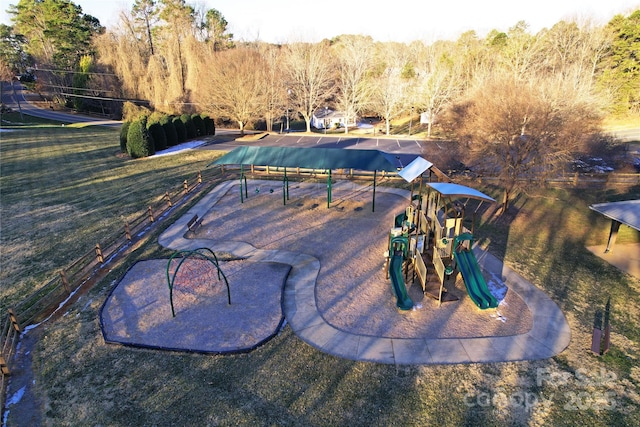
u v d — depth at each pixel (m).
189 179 25.53
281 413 7.73
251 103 46.00
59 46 69.00
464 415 7.72
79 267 13.79
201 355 9.40
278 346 9.74
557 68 49.34
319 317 10.95
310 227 17.56
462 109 26.91
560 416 7.69
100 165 29.48
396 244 13.09
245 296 11.97
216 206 20.52
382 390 8.33
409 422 7.55
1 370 8.56
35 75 71.88
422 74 59.78
